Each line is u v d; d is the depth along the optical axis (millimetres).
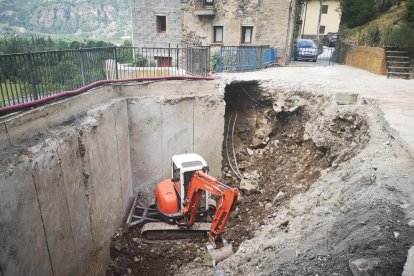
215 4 19703
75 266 7484
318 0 42594
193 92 12430
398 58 14984
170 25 20625
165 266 8484
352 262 3867
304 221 6215
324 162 9883
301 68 18031
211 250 7793
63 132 7129
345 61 20859
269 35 19828
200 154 13055
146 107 11273
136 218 10250
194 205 8617
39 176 6152
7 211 5316
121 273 8562
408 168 5910
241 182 11969
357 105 9867
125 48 11141
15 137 6227
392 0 21781
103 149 9023
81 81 8906
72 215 7348
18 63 6664
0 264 5105
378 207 4848
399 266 3736
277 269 4883
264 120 13562
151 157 11914
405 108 9031
